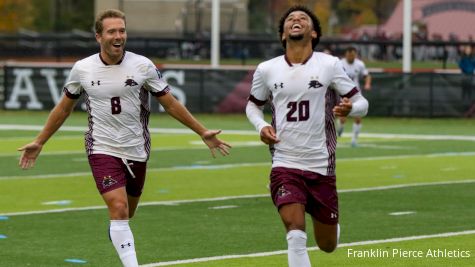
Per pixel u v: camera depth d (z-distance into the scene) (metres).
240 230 15.17
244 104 38.34
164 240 14.38
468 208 17.27
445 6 54.97
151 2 57.25
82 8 71.25
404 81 37.28
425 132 32.97
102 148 11.45
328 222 11.00
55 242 14.20
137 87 11.45
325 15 67.44
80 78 11.49
